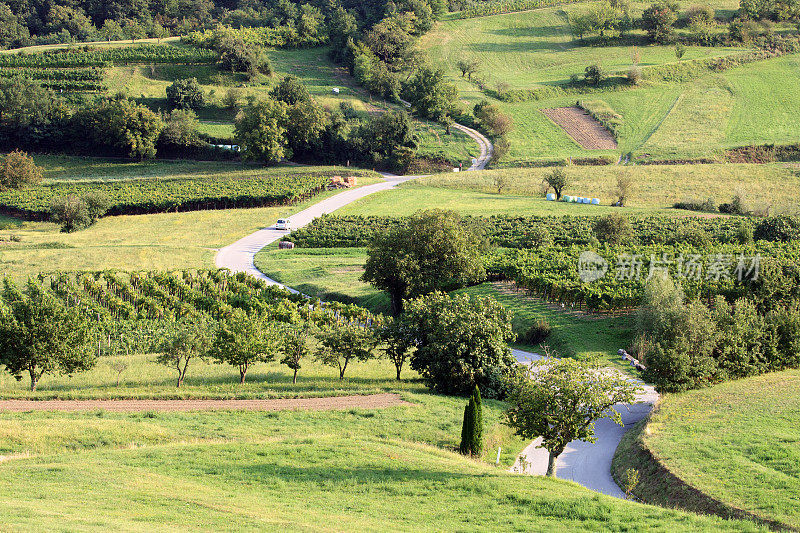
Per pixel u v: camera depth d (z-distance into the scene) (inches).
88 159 6446.9
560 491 1174.3
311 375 2159.2
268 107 6299.2
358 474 1230.3
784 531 1098.1
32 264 3543.3
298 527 941.2
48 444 1352.1
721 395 1914.4
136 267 3582.7
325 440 1427.2
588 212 4677.7
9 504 938.7
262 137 6151.6
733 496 1250.6
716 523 1037.8
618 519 1045.8
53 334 1845.5
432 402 1807.3
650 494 1360.7
